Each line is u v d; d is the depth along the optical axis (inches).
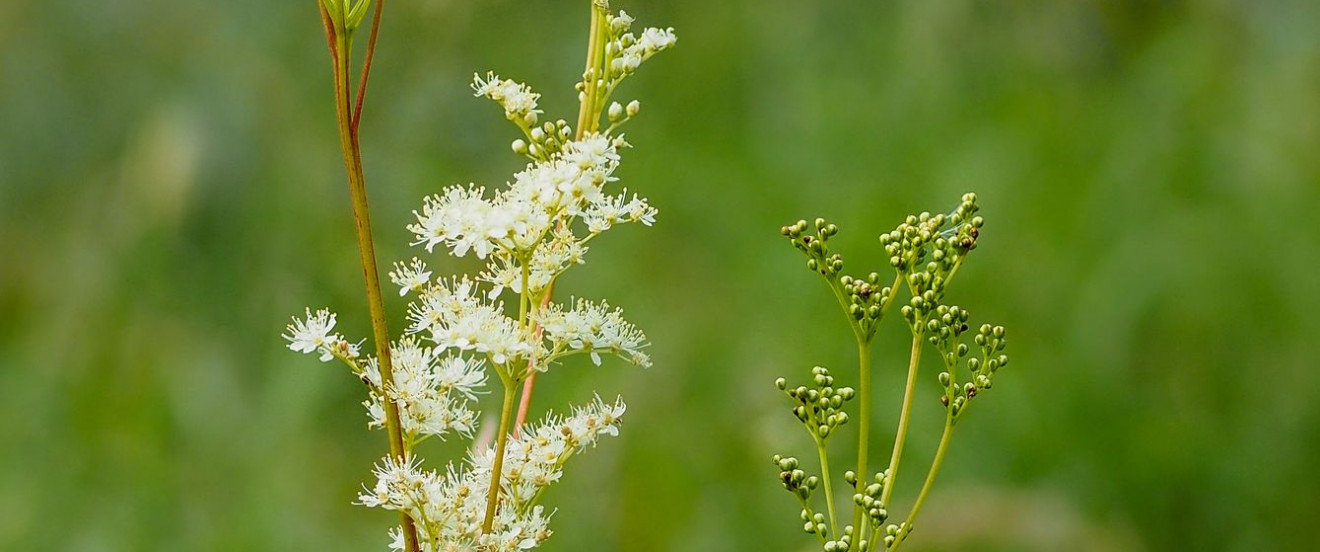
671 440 245.8
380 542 251.9
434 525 89.4
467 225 89.1
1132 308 270.4
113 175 325.7
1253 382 263.7
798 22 346.6
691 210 303.1
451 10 324.5
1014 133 303.0
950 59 328.8
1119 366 263.0
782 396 253.8
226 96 312.8
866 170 307.0
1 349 310.5
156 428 273.7
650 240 297.7
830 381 100.3
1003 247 284.4
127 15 339.6
